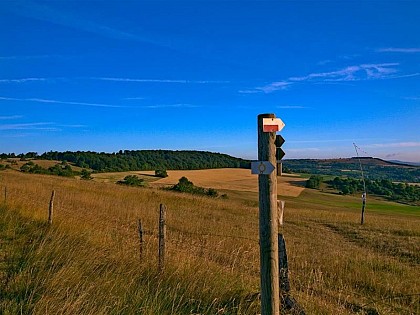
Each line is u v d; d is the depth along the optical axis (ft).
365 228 66.59
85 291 17.81
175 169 319.88
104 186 123.54
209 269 23.48
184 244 31.86
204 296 19.92
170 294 18.84
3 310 16.55
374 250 46.78
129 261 24.25
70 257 23.97
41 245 26.25
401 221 88.12
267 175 12.90
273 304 13.03
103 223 40.88
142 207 72.23
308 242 49.57
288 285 18.74
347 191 251.60
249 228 58.13
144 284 20.89
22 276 21.08
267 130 12.71
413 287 29.04
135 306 17.74
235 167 358.64
